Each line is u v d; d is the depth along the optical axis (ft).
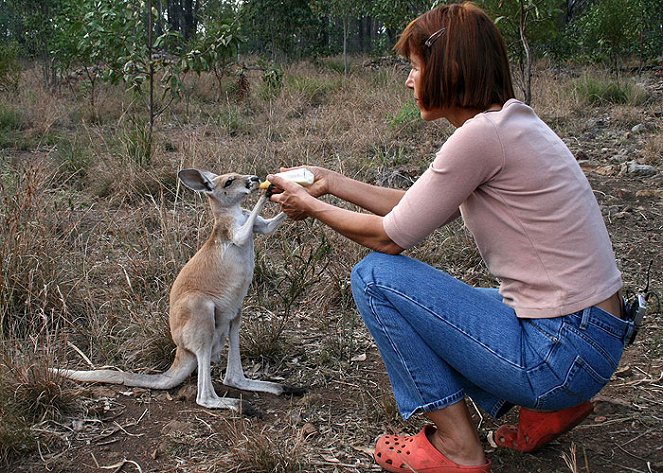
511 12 28.89
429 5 28.76
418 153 24.98
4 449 9.55
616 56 46.26
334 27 75.82
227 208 11.73
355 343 12.89
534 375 7.97
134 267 15.07
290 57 59.57
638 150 24.94
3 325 13.01
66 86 44.45
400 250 8.52
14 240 14.34
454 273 15.78
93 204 19.70
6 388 10.53
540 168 7.74
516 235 7.96
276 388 11.38
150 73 27.20
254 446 9.31
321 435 10.05
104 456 9.70
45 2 49.32
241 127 30.50
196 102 37.96
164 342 12.57
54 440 10.00
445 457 8.60
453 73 8.14
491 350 8.12
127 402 11.09
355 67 54.13
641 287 14.53
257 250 15.52
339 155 24.63
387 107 32.17
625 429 9.94
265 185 10.80
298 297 14.70
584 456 9.31
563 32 50.52
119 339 13.01
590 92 33.88
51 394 10.64
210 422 10.48
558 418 8.80
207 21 43.86
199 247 15.96
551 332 7.90
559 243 7.79
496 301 8.48
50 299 13.66
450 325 8.25
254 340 12.65
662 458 9.27
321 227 16.66
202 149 24.07
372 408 10.56
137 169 21.68
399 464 8.90
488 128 7.72
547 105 32.07
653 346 12.22
